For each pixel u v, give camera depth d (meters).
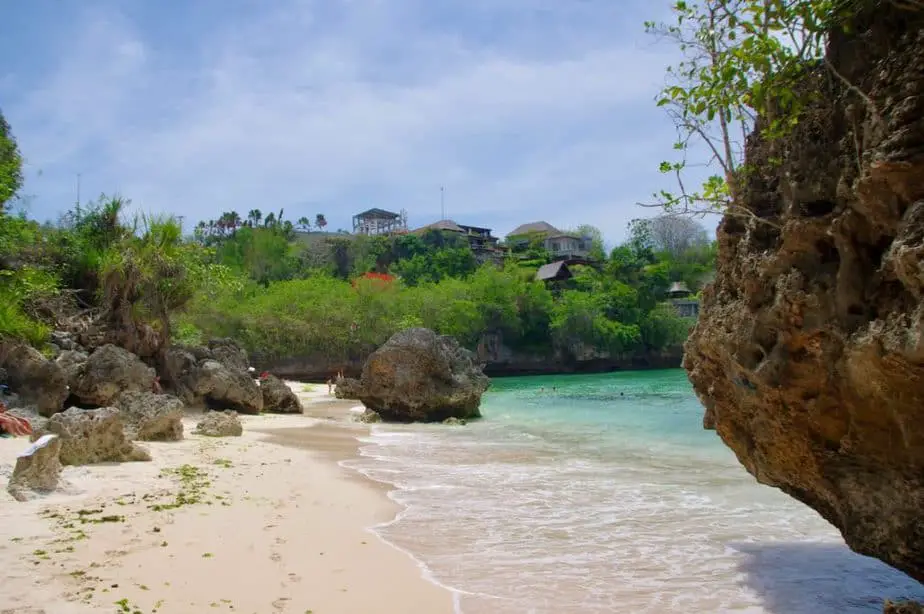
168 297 23.42
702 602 5.97
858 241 4.69
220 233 113.31
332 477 11.84
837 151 4.91
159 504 8.43
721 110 5.85
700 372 6.98
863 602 6.00
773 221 5.60
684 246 88.75
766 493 10.70
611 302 76.81
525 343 75.12
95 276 26.28
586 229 126.69
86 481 9.48
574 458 14.82
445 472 12.84
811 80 5.21
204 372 22.83
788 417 5.56
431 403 24.36
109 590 5.45
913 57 4.24
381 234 113.06
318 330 59.47
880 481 5.16
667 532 8.36
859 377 4.69
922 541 4.86
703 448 16.31
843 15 4.86
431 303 66.81
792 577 6.64
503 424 23.48
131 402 15.00
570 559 7.19
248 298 62.03
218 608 5.34
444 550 7.48
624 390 41.69
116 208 27.77
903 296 4.34
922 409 4.36
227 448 14.33
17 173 26.41
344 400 34.53
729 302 6.27
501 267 92.69
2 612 4.82
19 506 7.88
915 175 4.10
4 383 16.20
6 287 20.69
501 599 5.97
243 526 7.81
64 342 20.28
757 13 5.32
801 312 5.04
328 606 5.61
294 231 110.44
